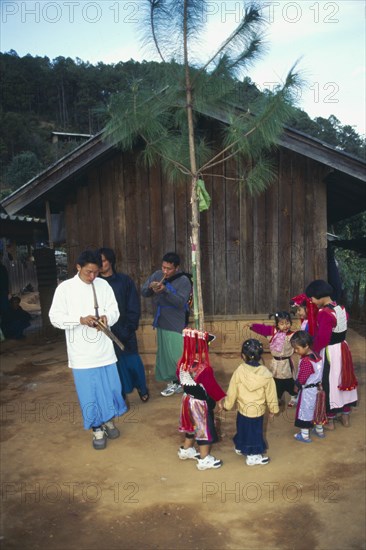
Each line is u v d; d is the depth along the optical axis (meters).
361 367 7.27
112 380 4.74
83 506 3.71
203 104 5.08
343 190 9.66
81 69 125.31
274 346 5.50
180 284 5.79
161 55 4.81
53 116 125.44
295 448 4.64
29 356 8.64
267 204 7.98
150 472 4.23
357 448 4.61
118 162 8.04
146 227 8.12
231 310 8.16
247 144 5.02
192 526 3.43
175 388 6.24
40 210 9.57
